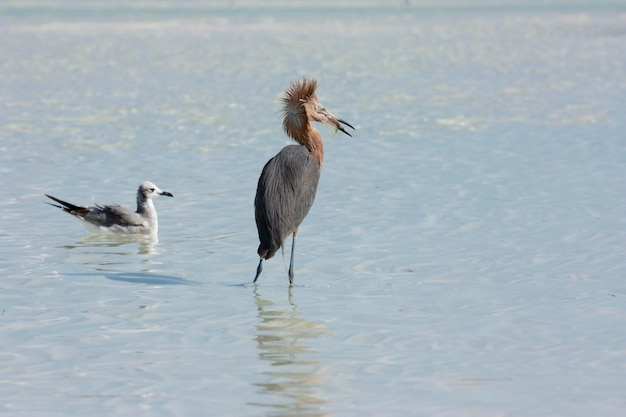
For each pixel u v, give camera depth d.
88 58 51.84
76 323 12.05
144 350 11.04
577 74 43.47
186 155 24.67
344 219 17.89
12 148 25.48
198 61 50.31
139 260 15.36
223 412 9.22
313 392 9.74
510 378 10.12
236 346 11.15
